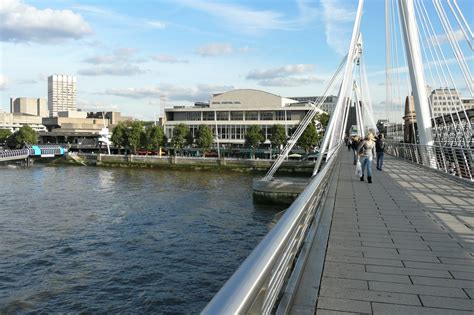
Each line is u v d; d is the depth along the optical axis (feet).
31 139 423.64
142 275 69.00
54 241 89.71
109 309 56.75
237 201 143.95
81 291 62.49
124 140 352.90
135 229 101.24
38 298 60.03
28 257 78.18
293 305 13.51
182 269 72.13
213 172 268.82
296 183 124.57
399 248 21.75
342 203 36.86
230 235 95.81
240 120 333.83
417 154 90.53
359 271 17.90
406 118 144.66
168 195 160.04
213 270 71.87
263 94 335.47
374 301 14.55
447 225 27.58
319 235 24.07
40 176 238.07
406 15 76.02
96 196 157.28
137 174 253.85
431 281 16.76
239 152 323.98
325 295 14.99
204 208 129.90
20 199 149.38
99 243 88.22
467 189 46.96
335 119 78.89
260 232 98.89
